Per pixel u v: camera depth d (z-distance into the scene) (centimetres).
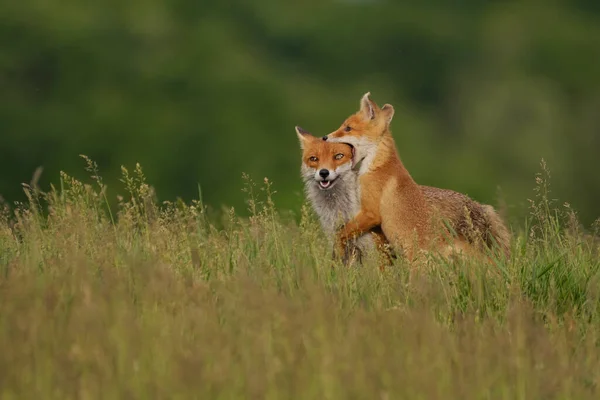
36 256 1353
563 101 7719
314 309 1076
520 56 7981
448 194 1808
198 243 1503
